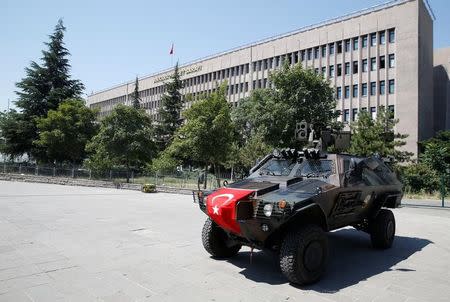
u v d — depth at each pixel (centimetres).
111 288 501
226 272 589
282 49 5681
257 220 529
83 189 2283
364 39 4759
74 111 3438
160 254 685
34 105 3850
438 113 5388
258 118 2627
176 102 4869
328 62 5103
